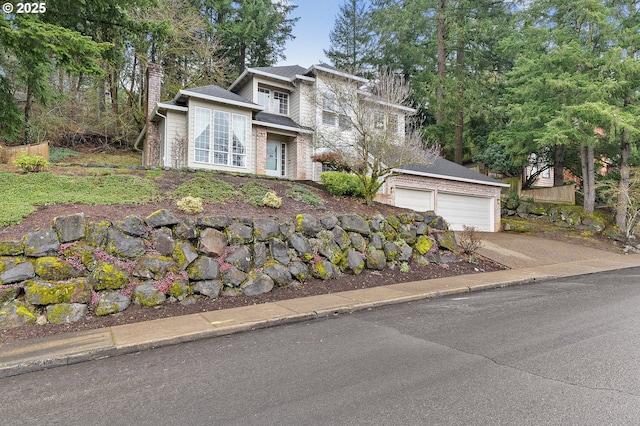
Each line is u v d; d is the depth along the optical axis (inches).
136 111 808.9
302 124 652.7
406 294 274.2
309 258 308.0
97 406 121.3
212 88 578.2
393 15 924.0
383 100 444.8
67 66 315.9
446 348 162.9
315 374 139.2
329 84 543.5
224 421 107.9
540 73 639.8
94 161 698.8
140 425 108.0
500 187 681.6
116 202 311.1
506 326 194.7
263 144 602.9
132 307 229.8
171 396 126.1
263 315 220.8
